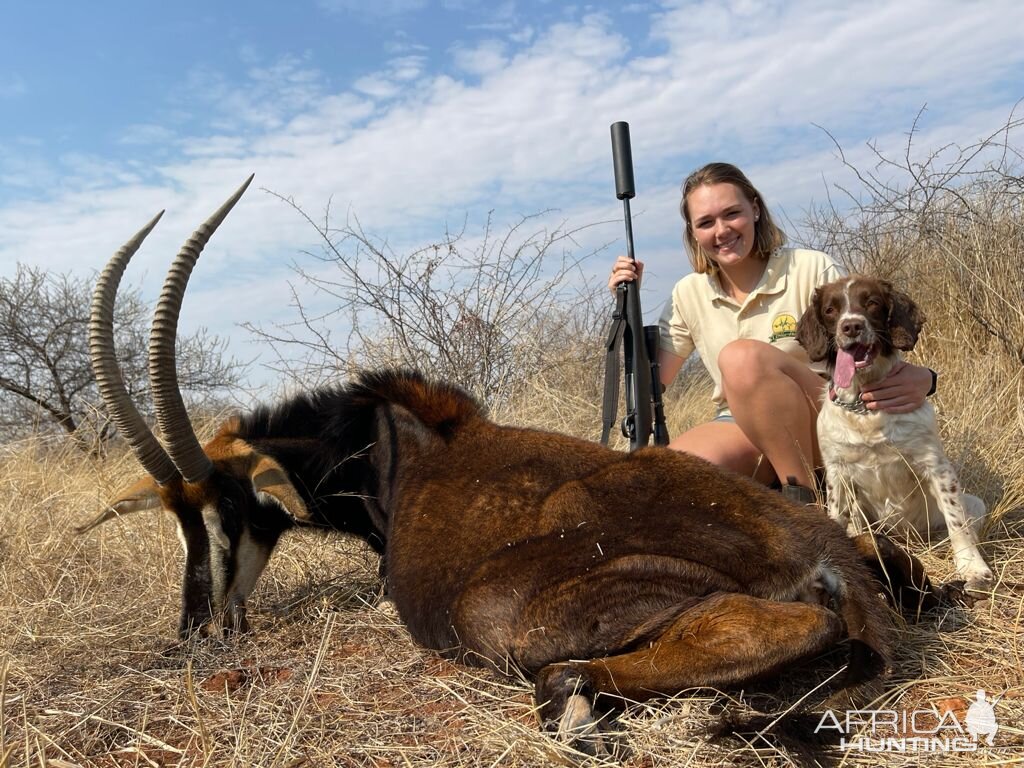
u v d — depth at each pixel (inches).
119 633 66.1
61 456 128.0
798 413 73.9
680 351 90.5
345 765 46.7
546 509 54.4
